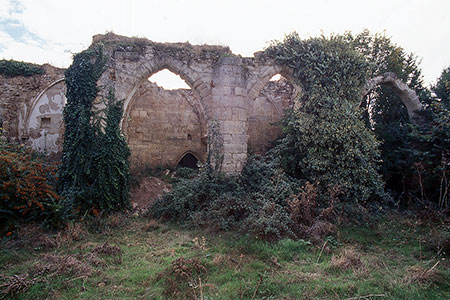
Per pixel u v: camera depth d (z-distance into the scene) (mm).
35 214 7301
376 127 11891
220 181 9750
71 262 5281
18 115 13992
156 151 15109
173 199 8938
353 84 10797
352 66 10836
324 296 4328
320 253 5895
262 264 5434
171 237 7242
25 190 7055
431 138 10055
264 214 7254
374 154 9844
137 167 14062
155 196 11234
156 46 10625
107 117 9281
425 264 5492
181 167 14852
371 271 5180
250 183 9883
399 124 11977
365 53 13312
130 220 8617
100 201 8633
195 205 8773
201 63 10844
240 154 10562
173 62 10672
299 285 4637
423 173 9961
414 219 8500
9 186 7012
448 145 9836
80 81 9195
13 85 14000
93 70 9375
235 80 10609
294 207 7434
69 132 9078
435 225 7938
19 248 6254
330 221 7930
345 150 9609
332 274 5086
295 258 5812
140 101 14898
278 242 6418
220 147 10289
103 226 7898
